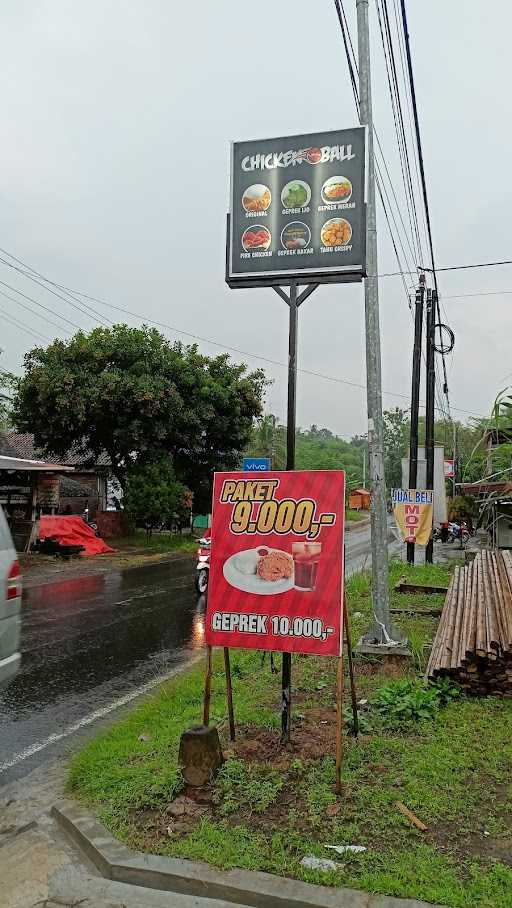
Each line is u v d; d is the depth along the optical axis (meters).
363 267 5.41
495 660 5.76
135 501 24.12
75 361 23.19
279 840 3.62
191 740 4.27
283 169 5.65
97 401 22.42
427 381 17.72
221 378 27.91
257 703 5.89
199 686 6.55
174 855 3.54
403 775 4.37
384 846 3.57
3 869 3.62
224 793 4.14
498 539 14.64
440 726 5.20
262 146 5.71
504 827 3.73
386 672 6.82
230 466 28.92
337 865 3.40
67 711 6.25
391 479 65.31
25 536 19.44
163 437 24.09
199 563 13.05
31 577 15.65
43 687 7.00
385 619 7.61
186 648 8.72
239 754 4.71
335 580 4.53
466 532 26.48
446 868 3.35
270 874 3.36
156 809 4.05
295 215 5.60
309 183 5.58
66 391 22.11
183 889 3.37
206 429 27.62
